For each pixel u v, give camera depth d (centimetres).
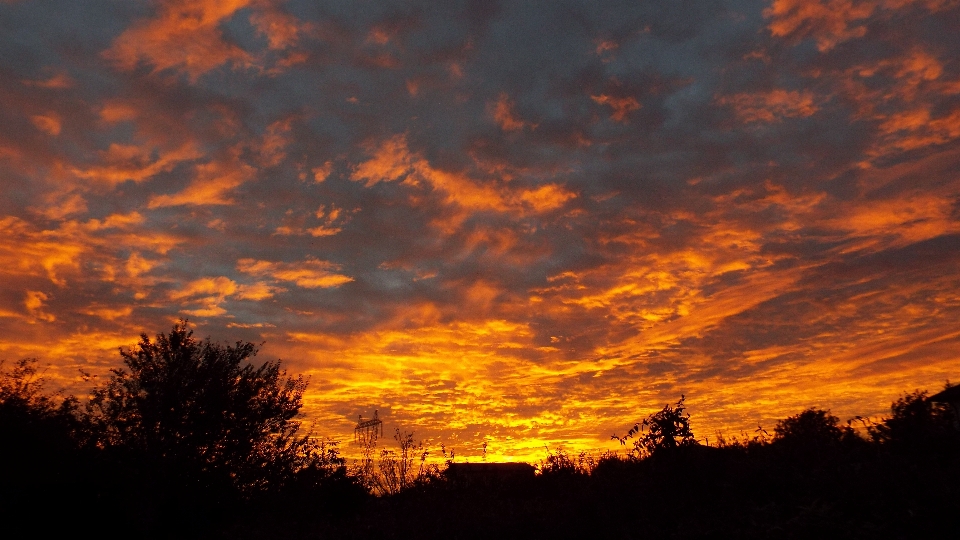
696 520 920
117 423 1536
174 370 1597
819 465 999
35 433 1442
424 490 1401
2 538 1349
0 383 1483
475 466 1584
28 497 1413
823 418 1151
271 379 1712
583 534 1000
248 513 1547
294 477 1630
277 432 1669
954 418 1057
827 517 819
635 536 927
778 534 811
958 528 728
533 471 1505
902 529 755
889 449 1013
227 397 1603
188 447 1548
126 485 1494
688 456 1085
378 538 1234
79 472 1478
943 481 820
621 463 1193
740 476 1020
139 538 1466
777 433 1185
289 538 1348
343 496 1592
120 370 1598
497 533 1101
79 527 1425
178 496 1527
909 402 1076
